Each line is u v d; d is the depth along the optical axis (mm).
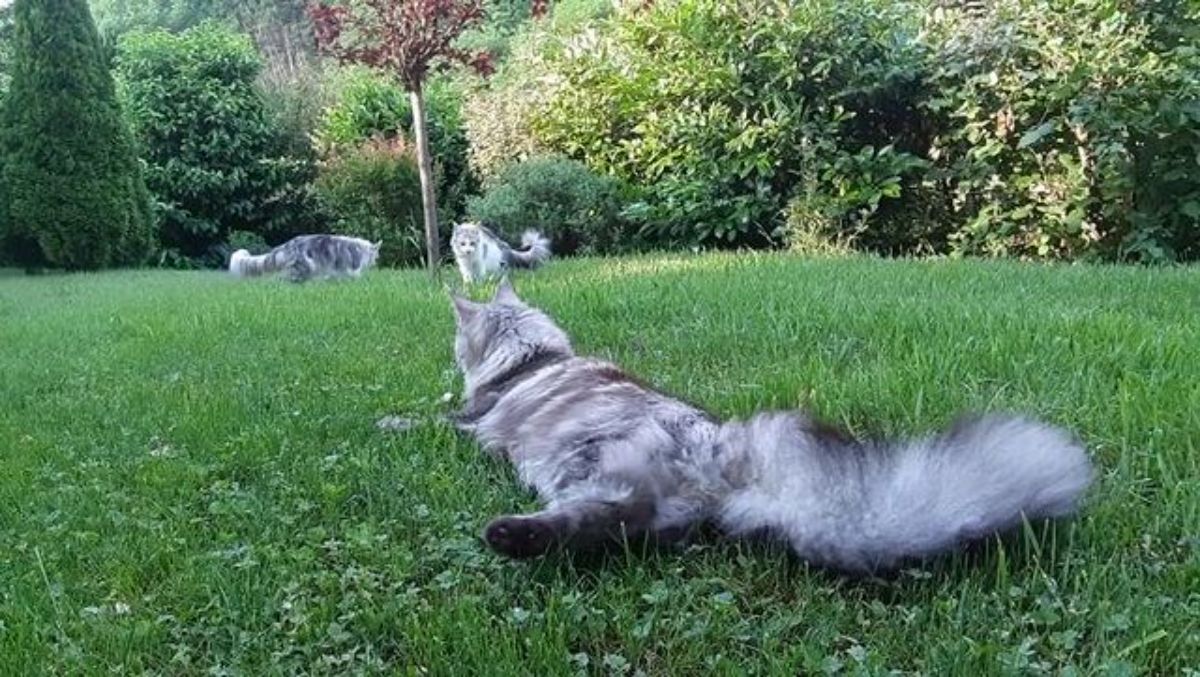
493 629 976
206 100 7184
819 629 941
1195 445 1315
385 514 1318
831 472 1066
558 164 5324
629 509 1115
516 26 8156
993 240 4477
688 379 1908
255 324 3025
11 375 2490
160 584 1146
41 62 6109
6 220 6266
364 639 986
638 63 5477
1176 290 2736
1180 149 4090
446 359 2301
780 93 5004
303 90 7703
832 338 2141
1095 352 1823
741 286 2982
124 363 2562
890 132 5008
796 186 4973
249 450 1605
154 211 6777
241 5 11625
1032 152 4398
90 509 1403
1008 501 1025
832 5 4910
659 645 943
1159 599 934
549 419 1387
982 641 898
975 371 1762
